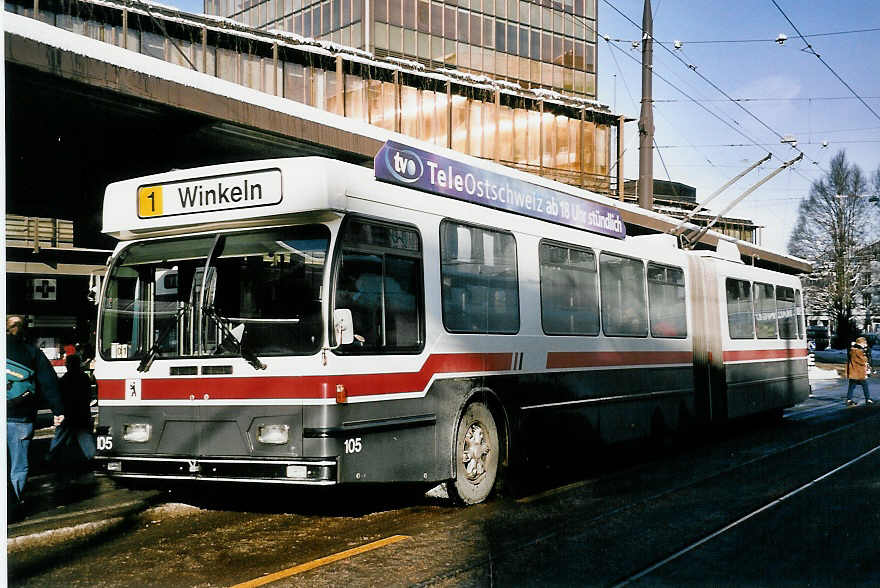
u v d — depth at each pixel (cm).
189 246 759
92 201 1681
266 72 3300
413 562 637
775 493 918
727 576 600
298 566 629
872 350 6216
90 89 1114
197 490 931
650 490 948
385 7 4141
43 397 826
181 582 596
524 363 943
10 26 1003
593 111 4484
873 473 1044
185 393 734
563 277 1038
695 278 1423
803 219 6906
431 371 794
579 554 662
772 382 1703
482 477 870
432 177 827
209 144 1441
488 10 4531
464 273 856
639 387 1205
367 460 712
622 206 2223
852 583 583
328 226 709
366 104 3612
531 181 1056
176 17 3031
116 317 783
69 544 716
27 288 2544
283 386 696
